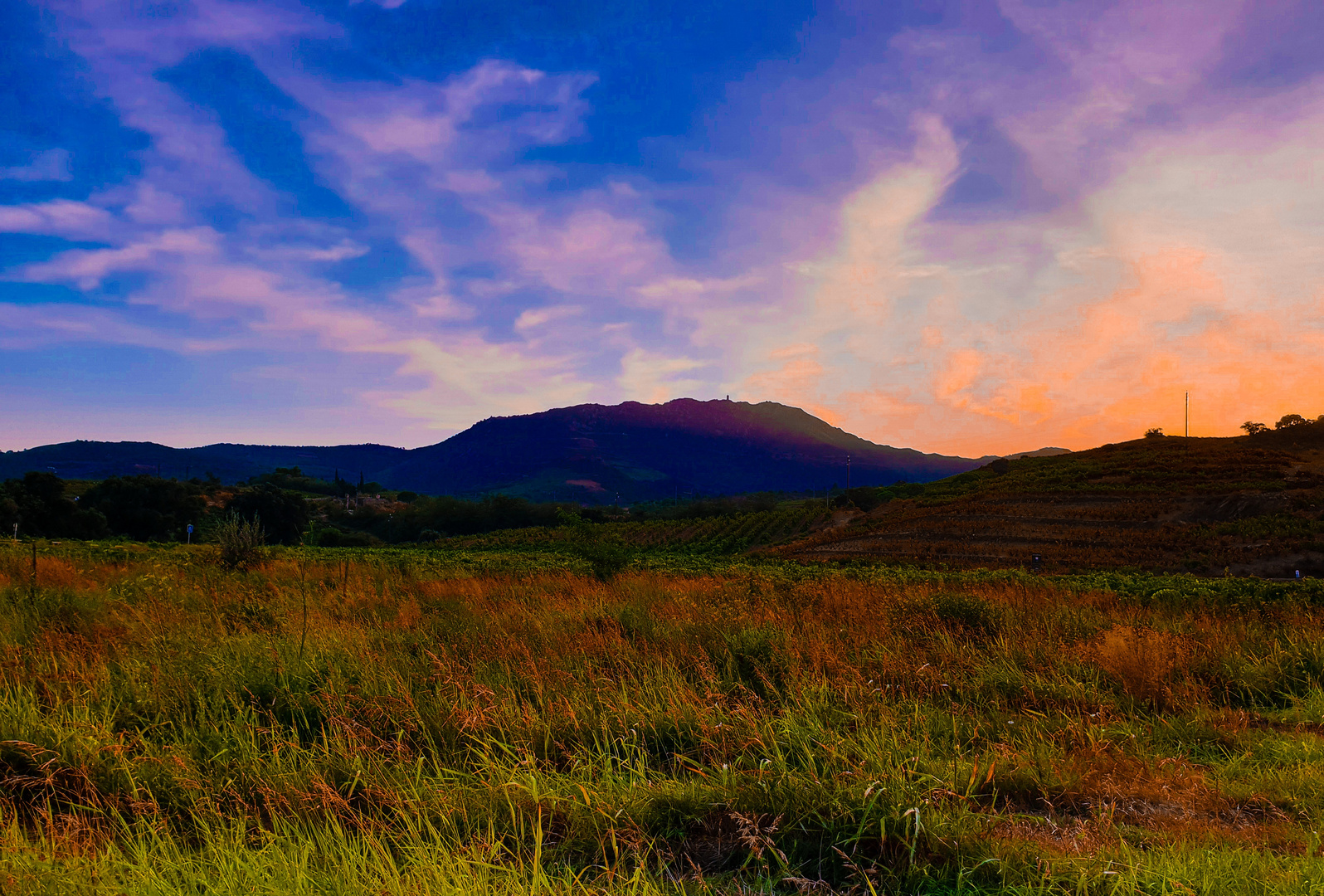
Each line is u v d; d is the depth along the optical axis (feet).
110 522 234.99
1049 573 154.92
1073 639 27.07
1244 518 192.44
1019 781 13.61
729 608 30.35
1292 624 28.78
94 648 21.57
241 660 20.04
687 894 9.42
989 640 25.91
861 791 11.30
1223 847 10.75
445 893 8.57
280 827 11.14
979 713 18.08
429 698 17.75
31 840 10.73
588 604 34.06
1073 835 11.23
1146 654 21.85
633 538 323.98
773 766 12.93
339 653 21.50
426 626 27.73
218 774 13.14
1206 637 26.04
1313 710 19.07
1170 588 57.57
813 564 166.50
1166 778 14.23
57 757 12.89
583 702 16.98
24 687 17.29
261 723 16.69
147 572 45.39
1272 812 12.56
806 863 10.27
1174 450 339.16
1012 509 243.19
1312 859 10.17
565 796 12.20
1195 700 19.70
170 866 9.52
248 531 51.80
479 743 15.20
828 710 16.96
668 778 13.64
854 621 29.35
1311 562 142.31
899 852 10.46
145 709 16.31
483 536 320.91
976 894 9.31
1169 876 9.24
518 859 9.66
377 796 12.51
